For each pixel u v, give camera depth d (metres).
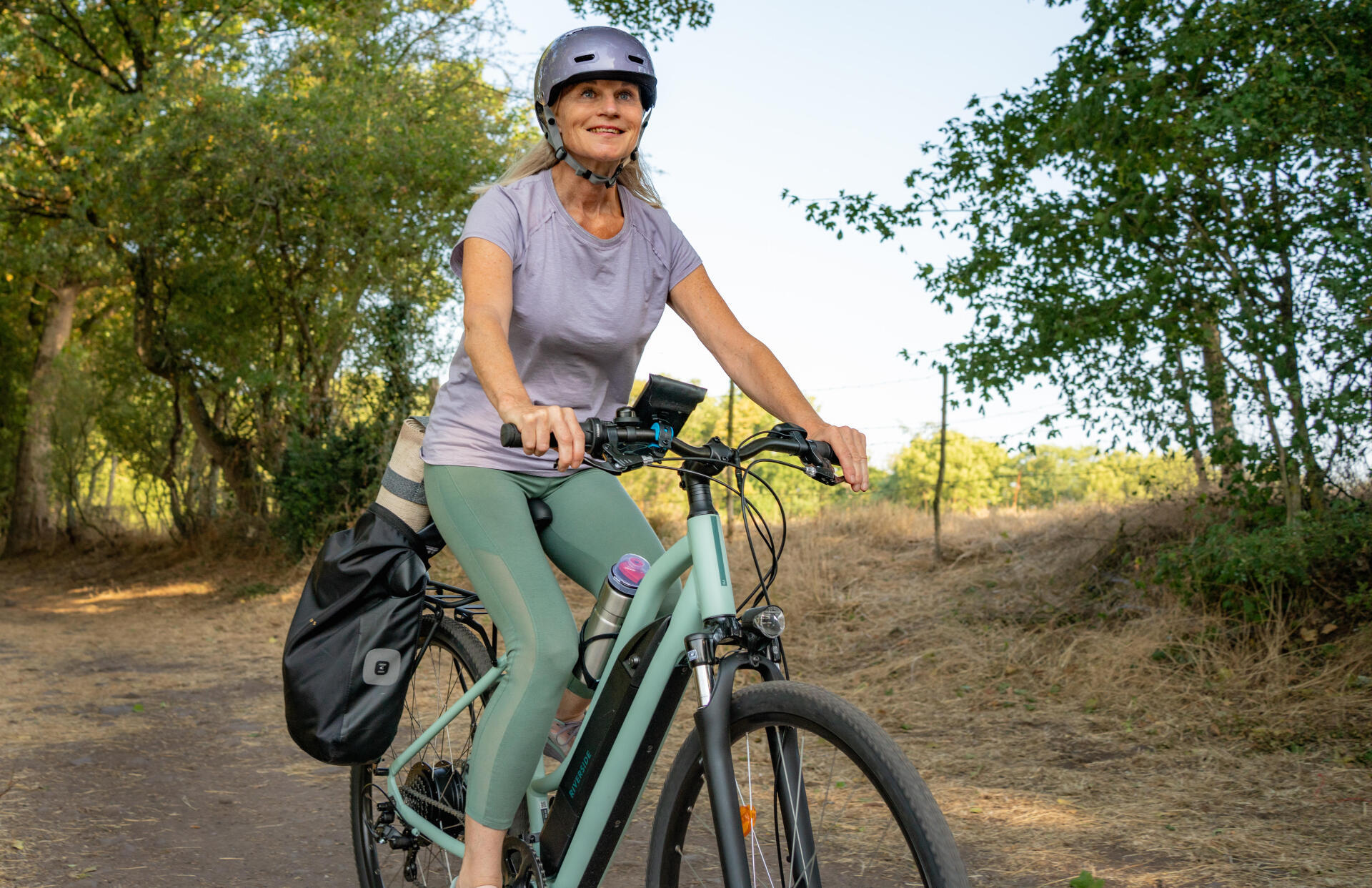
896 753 1.57
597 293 2.18
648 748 1.95
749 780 1.83
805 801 1.74
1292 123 5.22
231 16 16.03
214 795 4.21
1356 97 5.32
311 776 4.54
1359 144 5.26
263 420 16.41
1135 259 6.11
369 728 2.24
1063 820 3.64
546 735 2.07
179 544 19.61
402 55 14.94
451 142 13.90
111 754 4.96
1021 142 6.63
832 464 1.91
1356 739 4.38
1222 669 5.30
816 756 1.80
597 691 2.03
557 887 2.03
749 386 2.21
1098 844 3.38
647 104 2.17
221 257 15.29
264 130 13.55
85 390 23.19
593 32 2.07
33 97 18.70
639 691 1.91
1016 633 6.68
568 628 2.06
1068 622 6.70
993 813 3.76
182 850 3.46
